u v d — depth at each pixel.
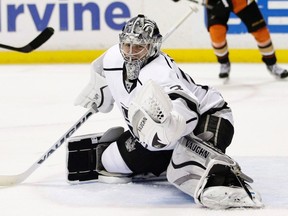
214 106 7.77
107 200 7.46
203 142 7.19
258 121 12.71
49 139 11.37
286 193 7.68
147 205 7.24
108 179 8.18
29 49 7.26
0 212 7.07
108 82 7.85
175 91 6.94
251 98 15.36
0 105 14.98
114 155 8.09
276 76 18.03
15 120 13.26
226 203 6.95
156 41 7.39
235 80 18.02
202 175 6.96
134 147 7.93
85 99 8.38
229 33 20.73
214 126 7.60
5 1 21.27
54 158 9.79
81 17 21.20
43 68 20.66
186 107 6.93
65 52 21.48
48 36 7.26
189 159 7.22
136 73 7.41
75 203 7.37
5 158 9.97
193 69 19.77
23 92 16.61
